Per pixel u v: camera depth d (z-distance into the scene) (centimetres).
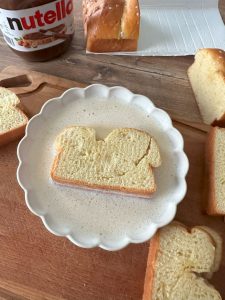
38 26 26
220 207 23
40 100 28
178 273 21
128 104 26
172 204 22
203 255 22
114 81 30
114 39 30
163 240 22
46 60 31
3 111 26
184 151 26
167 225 23
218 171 24
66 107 26
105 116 26
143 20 33
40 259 23
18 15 25
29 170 23
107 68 31
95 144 24
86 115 26
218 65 27
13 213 24
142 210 22
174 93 29
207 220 24
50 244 23
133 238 21
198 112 29
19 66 30
